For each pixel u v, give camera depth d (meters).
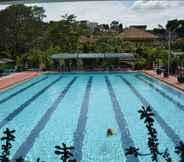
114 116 12.78
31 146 9.17
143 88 20.62
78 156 8.26
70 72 31.25
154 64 32.22
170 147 8.86
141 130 10.62
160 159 7.16
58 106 15.12
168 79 23.39
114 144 9.20
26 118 12.77
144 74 29.12
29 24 49.16
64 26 47.19
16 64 34.78
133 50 39.50
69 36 46.59
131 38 59.97
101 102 15.93
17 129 11.09
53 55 33.62
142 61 33.12
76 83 23.72
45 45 48.41
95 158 8.09
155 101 16.03
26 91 20.05
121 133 10.30
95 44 43.16
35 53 36.50
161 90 19.62
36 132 10.65
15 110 14.42
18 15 48.72
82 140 9.64
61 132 10.58
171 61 27.02
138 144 9.16
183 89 18.16
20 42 48.72
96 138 9.82
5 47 48.31
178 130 10.64
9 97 17.94
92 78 27.03
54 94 18.72
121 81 24.61
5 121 12.34
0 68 30.66
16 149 8.94
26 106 15.29
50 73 30.88
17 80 24.50
